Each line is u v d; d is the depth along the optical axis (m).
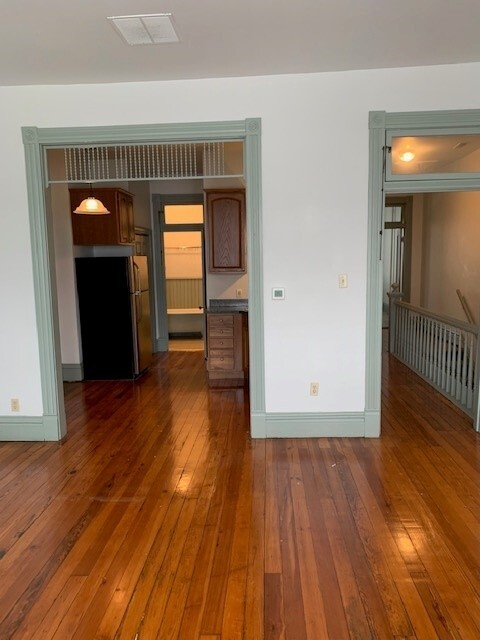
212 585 2.11
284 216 3.59
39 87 3.54
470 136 3.50
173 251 9.22
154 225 7.45
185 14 2.54
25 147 3.58
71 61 3.12
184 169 4.09
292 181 3.56
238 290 5.98
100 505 2.81
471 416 4.16
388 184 3.54
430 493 2.87
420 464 3.26
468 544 2.36
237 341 5.61
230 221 5.65
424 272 7.41
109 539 2.46
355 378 3.73
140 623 1.90
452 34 2.85
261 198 3.58
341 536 2.44
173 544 2.41
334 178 3.54
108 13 2.51
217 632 1.85
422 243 7.51
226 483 3.05
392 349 6.83
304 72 3.43
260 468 3.26
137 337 5.84
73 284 5.71
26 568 2.24
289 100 3.49
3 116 3.58
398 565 2.21
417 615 1.91
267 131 3.52
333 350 3.71
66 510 2.76
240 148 5.41
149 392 5.27
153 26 2.67
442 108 3.40
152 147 3.96
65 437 3.93
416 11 2.55
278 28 2.72
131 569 2.22
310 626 1.86
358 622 1.88
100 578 2.16
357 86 3.44
